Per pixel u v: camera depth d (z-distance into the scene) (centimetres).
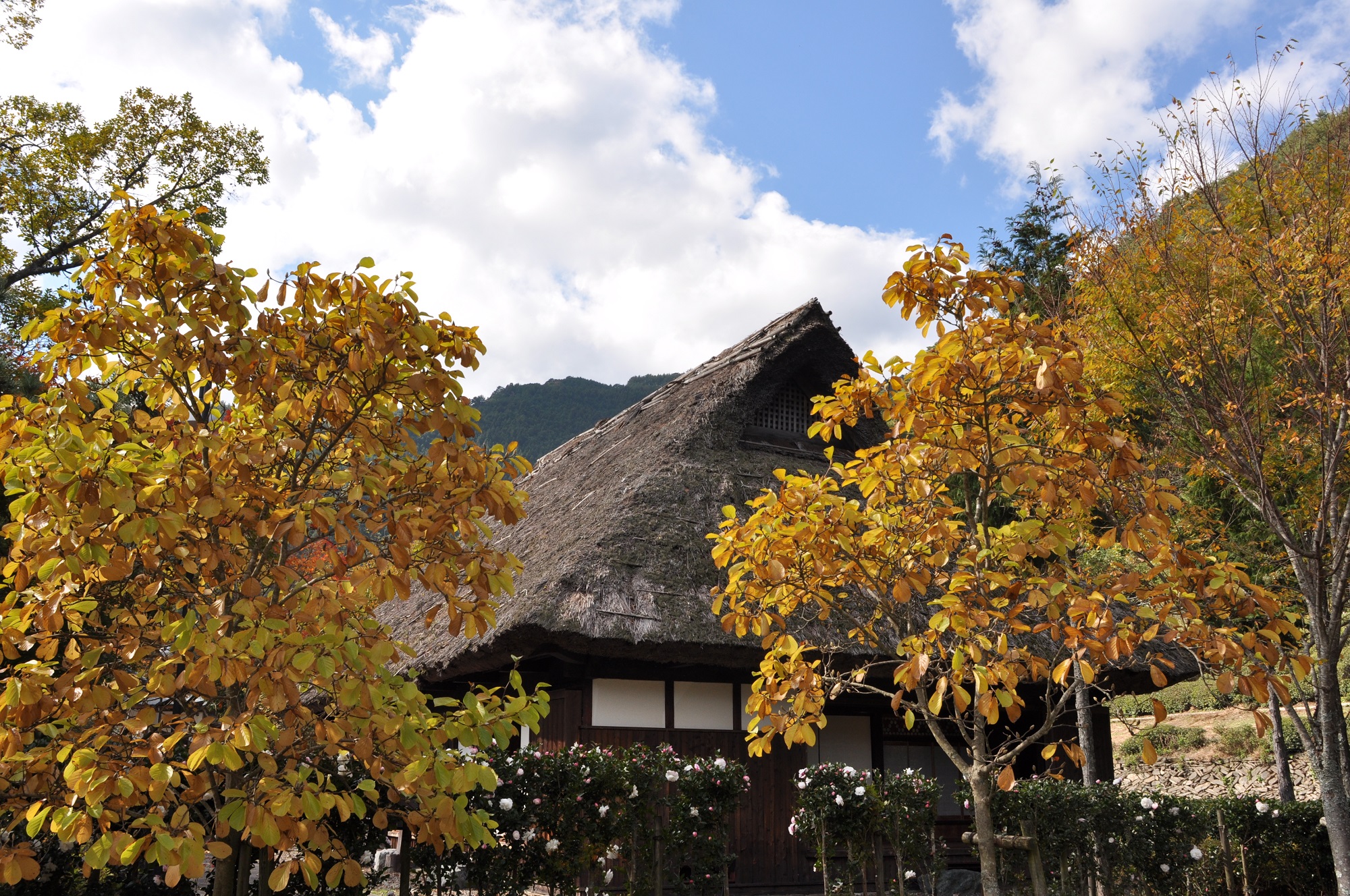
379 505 333
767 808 783
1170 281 675
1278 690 306
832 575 405
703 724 782
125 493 271
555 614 641
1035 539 353
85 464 281
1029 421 388
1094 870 624
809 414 1091
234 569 342
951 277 358
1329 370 597
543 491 1319
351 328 329
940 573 376
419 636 890
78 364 328
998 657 433
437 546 336
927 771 914
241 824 273
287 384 333
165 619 306
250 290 327
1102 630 304
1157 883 639
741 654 688
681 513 796
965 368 345
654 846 517
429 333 321
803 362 1038
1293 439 664
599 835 483
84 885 383
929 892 592
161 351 311
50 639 313
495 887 448
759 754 415
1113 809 638
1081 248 734
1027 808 605
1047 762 967
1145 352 671
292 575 324
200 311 328
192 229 330
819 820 567
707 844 526
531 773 472
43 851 374
